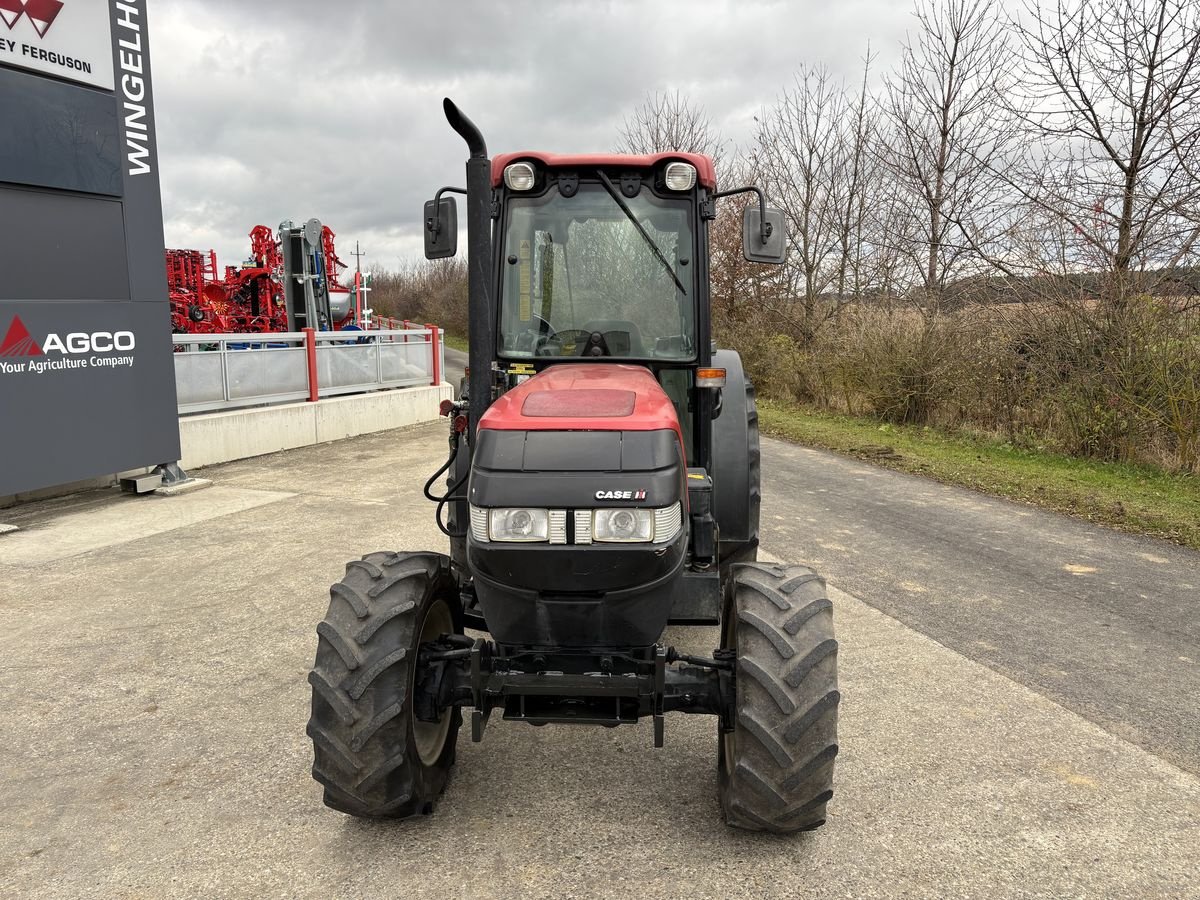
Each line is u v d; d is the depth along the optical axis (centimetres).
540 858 265
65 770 321
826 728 250
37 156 688
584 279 365
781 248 374
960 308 1267
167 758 330
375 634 261
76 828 284
